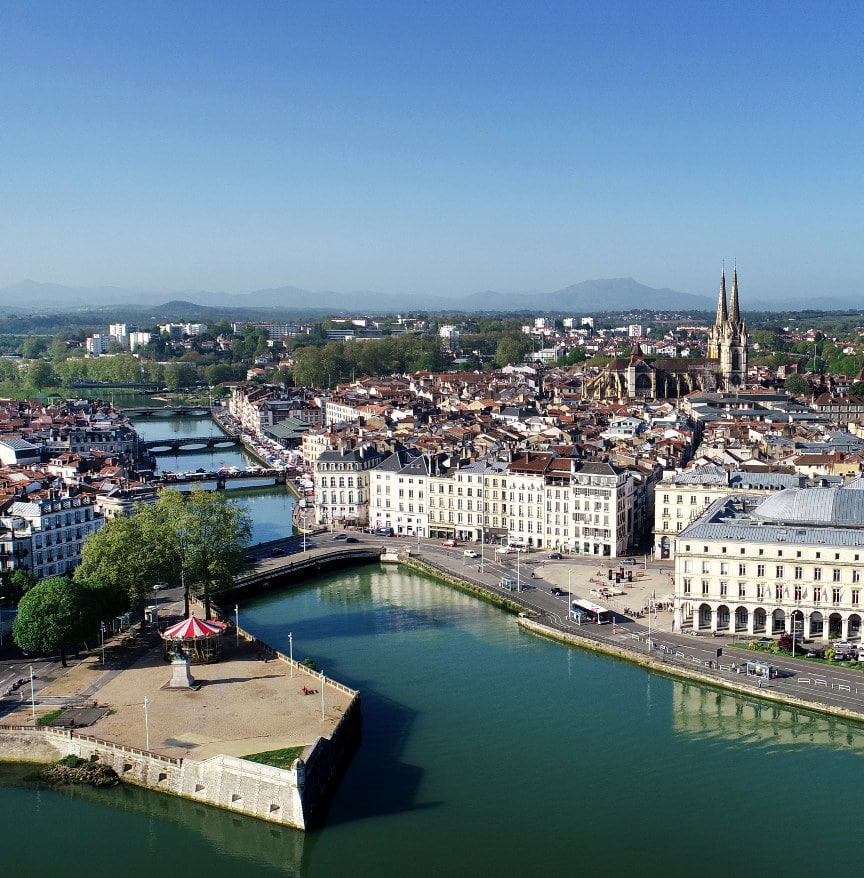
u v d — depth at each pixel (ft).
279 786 621.31
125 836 624.59
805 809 640.17
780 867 578.66
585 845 600.39
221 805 639.35
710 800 651.25
